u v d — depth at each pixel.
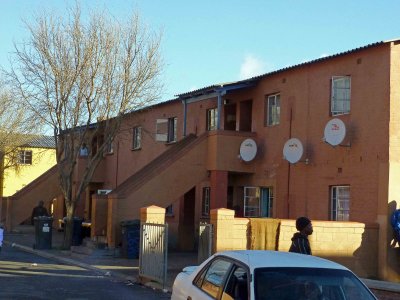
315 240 16.30
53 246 25.78
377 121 17.75
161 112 30.38
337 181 19.14
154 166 23.75
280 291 5.95
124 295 13.19
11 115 40.03
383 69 17.66
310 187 20.33
